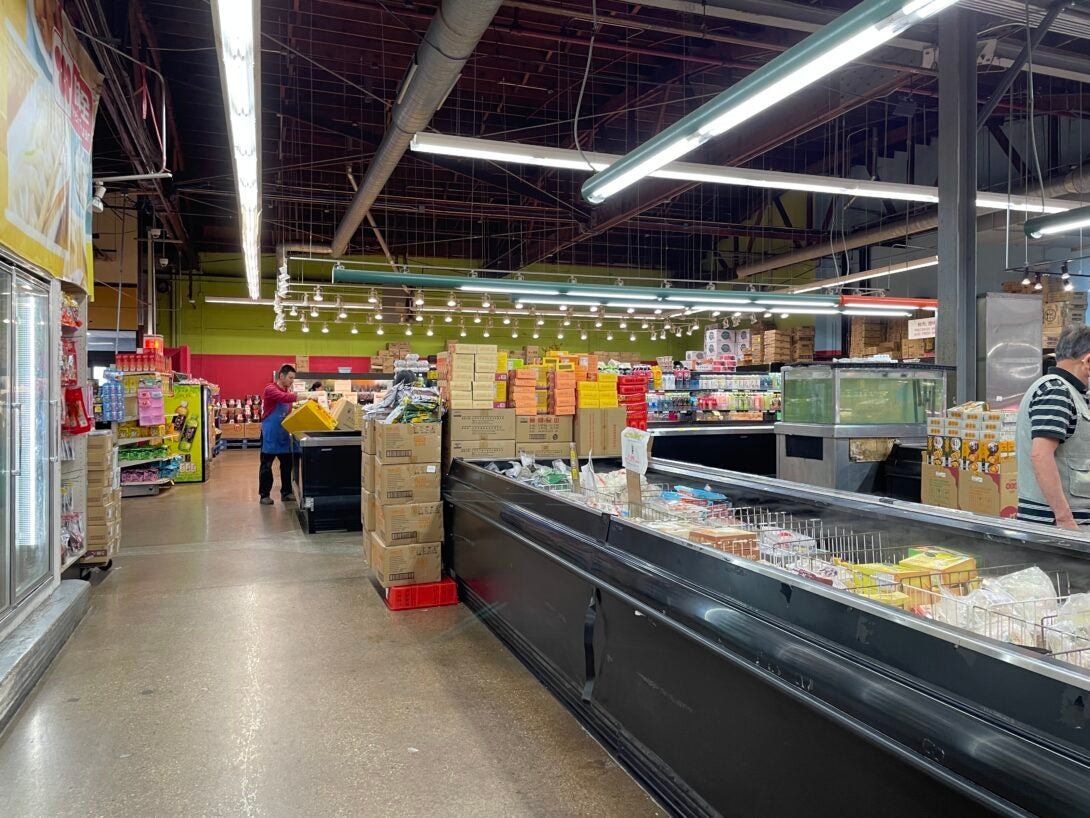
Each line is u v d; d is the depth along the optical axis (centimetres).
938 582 187
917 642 134
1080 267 1138
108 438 523
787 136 933
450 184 1502
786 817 166
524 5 694
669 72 1002
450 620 409
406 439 434
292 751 260
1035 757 108
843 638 151
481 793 232
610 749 254
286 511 810
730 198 1730
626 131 1194
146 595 462
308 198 1329
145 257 1426
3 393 343
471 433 463
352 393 1853
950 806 124
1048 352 974
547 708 294
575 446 493
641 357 2439
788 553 226
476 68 993
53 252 409
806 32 765
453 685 318
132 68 762
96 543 512
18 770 247
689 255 2220
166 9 816
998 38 627
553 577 303
